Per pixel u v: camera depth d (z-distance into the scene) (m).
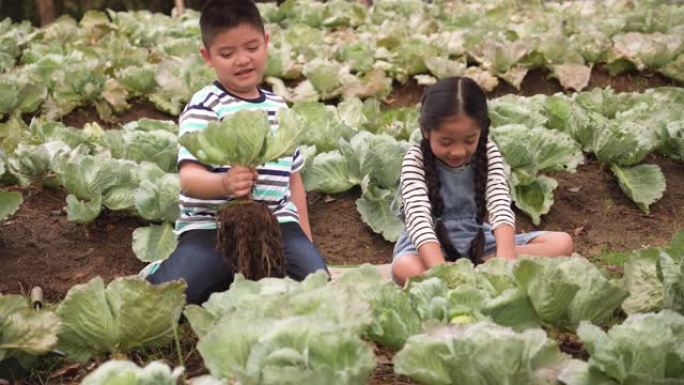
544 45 8.36
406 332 3.08
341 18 11.77
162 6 17.06
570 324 3.28
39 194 5.59
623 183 5.75
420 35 9.48
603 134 5.85
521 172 5.52
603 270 3.88
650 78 8.60
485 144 4.36
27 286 4.68
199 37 9.85
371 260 5.23
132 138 5.70
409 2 12.57
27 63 9.27
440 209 4.36
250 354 2.49
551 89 8.35
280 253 3.72
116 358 3.30
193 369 3.41
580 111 6.29
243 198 3.71
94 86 7.67
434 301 3.16
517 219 5.57
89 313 3.24
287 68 8.47
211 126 3.45
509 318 3.20
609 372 2.65
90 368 3.43
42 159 5.40
